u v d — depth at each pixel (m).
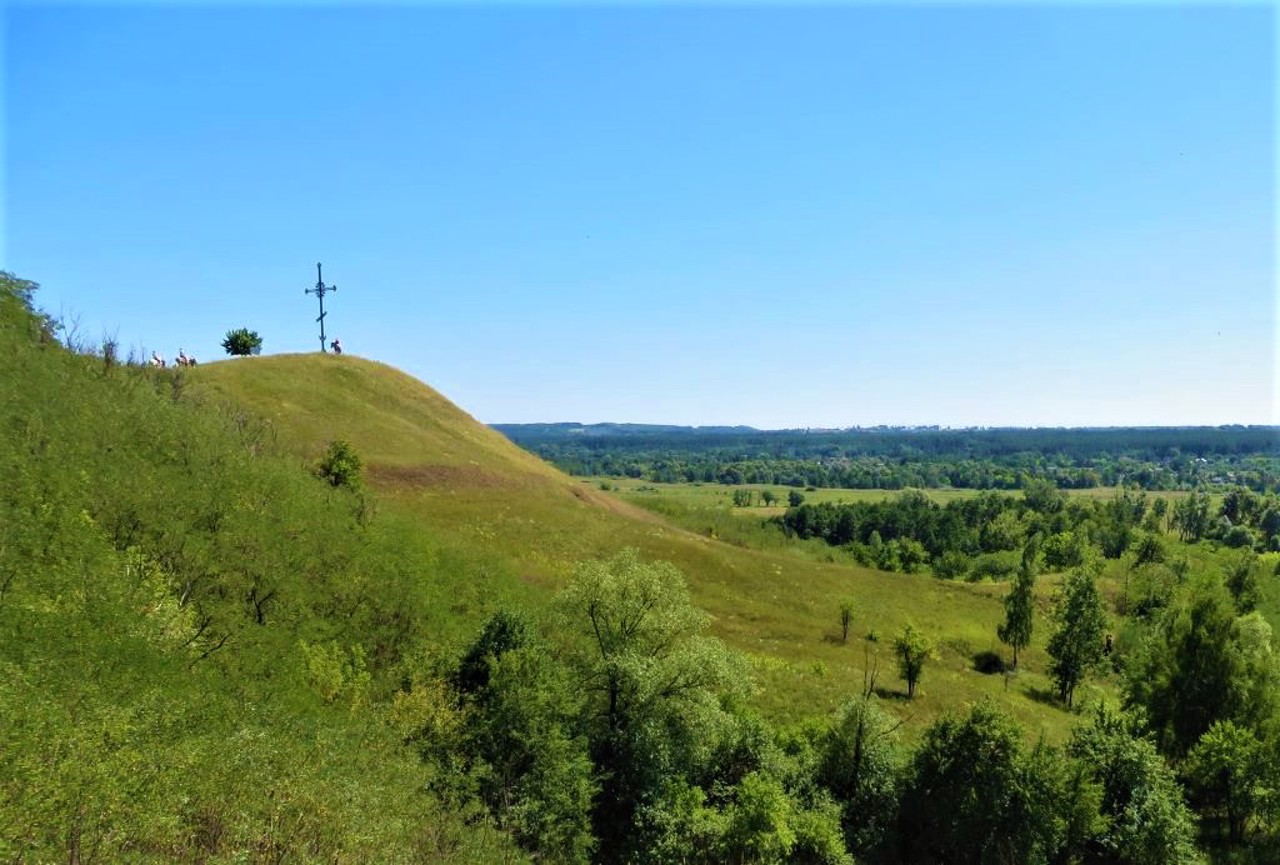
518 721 27.52
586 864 26.70
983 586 86.06
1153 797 32.69
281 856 16.66
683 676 32.03
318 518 39.06
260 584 30.47
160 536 29.20
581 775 28.31
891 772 34.00
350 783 19.83
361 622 33.50
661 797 30.41
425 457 72.69
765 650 54.62
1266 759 35.75
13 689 15.65
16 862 12.28
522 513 67.12
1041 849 30.69
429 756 25.84
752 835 28.64
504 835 23.98
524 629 31.77
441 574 42.47
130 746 15.77
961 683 56.75
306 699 25.27
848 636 62.47
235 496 35.91
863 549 129.88
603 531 69.81
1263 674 42.75
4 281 43.06
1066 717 54.91
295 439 63.16
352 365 90.56
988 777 31.36
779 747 35.69
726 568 70.06
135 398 42.84
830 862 29.81
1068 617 61.22
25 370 36.59
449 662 31.05
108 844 13.65
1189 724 42.19
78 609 21.34
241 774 17.61
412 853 20.20
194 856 15.36
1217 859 34.81
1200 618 43.44
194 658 23.80
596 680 32.88
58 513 26.11
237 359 81.12
